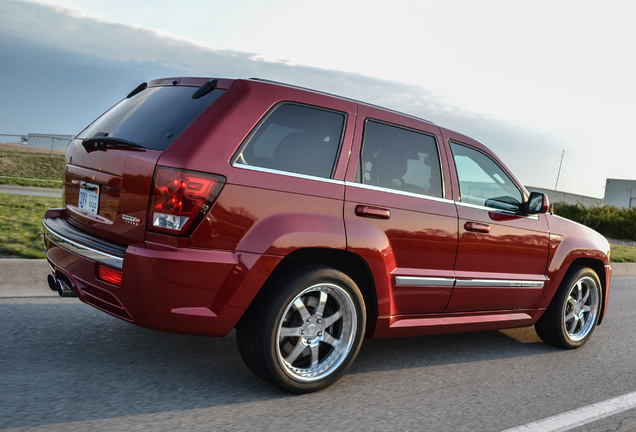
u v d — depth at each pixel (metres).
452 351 5.05
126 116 3.84
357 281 4.02
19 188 17.55
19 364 3.72
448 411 3.59
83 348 4.14
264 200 3.41
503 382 4.29
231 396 3.52
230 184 3.30
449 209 4.37
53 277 3.94
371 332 4.05
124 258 3.25
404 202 4.07
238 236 3.31
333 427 3.20
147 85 4.17
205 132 3.32
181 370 3.88
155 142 3.39
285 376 3.54
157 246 3.20
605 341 5.95
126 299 3.26
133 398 3.35
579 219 26.89
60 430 2.87
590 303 5.69
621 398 4.11
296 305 3.56
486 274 4.65
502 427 3.40
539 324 5.47
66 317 4.86
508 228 4.79
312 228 3.54
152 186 3.22
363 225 3.81
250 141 3.44
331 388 3.83
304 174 3.62
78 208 3.86
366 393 3.80
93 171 3.66
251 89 3.54
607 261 5.78
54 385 3.44
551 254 5.19
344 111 3.90
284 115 3.62
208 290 3.26
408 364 4.54
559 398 4.02
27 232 7.60
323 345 3.84
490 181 4.84
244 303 3.35
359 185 3.86
